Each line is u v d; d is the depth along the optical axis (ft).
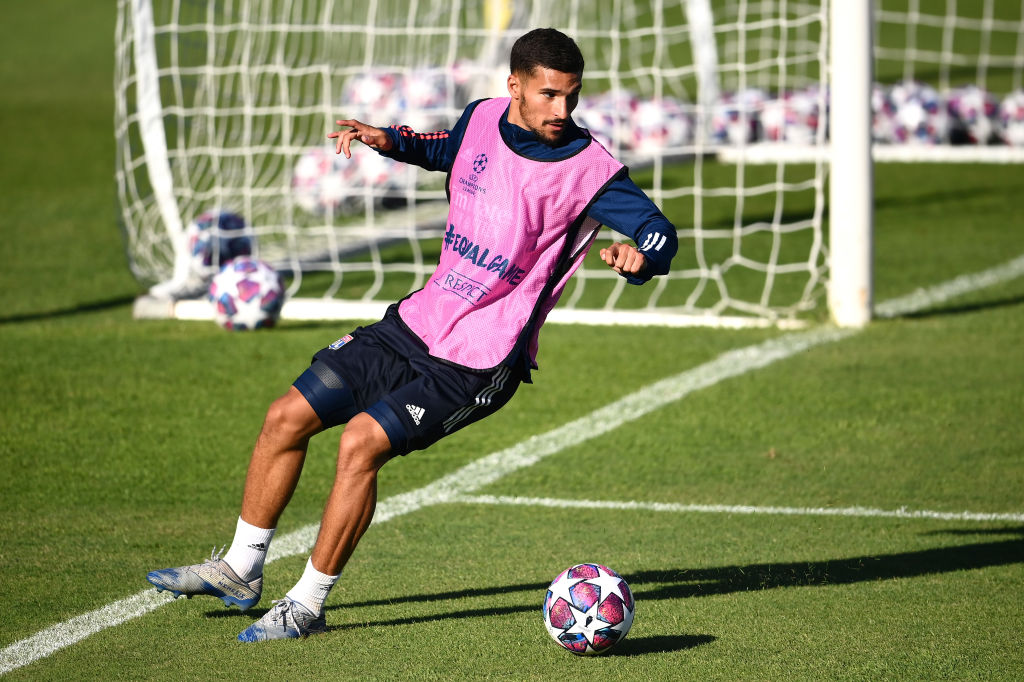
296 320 103.04
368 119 149.48
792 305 105.70
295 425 43.19
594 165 41.70
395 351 43.47
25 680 41.22
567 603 42.65
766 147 181.37
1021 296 104.99
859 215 96.43
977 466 66.18
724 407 77.77
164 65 111.55
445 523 58.49
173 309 102.83
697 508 60.44
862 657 42.83
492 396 42.96
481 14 187.62
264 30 120.37
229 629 45.78
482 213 42.60
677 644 44.19
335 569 44.01
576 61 40.45
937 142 187.01
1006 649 43.45
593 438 72.18
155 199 113.60
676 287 113.80
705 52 177.78
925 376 83.30
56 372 85.51
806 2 304.30
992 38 285.64
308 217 140.26
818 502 61.11
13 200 153.07
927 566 52.19
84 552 54.34
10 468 66.28
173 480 64.75
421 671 41.86
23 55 279.69
